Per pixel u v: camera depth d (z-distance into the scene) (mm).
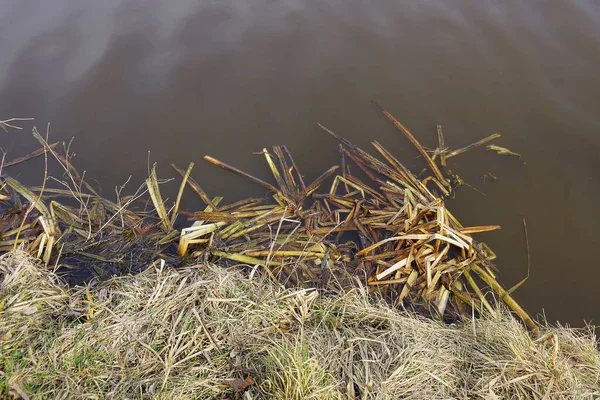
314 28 3441
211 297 2172
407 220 2482
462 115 3010
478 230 2559
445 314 2309
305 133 2934
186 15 3500
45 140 2844
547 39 3387
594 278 2441
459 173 2777
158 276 2229
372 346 2105
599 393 2006
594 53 3295
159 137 2898
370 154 2840
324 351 2074
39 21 3418
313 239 2492
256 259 2412
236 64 3219
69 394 1938
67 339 2051
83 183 2701
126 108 3004
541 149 2867
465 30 3439
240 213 2586
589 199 2691
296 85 3131
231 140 2898
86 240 2479
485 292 2383
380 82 3156
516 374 2031
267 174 2779
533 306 2363
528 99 3072
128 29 3381
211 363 2029
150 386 1967
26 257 2289
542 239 2557
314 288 2248
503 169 2795
